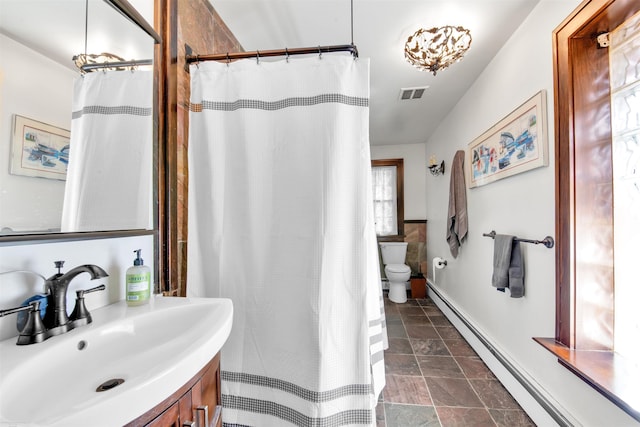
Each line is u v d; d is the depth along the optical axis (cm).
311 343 106
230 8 141
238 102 115
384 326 139
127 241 96
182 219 120
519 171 149
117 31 90
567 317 116
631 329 105
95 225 83
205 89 116
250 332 115
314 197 109
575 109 113
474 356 199
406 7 137
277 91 115
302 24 152
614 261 109
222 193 117
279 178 114
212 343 65
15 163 63
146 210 102
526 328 146
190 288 117
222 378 115
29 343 60
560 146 118
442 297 292
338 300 107
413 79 207
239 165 116
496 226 179
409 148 385
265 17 147
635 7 95
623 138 105
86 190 80
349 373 106
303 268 109
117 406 43
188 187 121
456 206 243
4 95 61
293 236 112
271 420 110
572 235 114
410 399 152
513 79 157
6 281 62
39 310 62
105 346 70
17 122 63
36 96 67
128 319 76
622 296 107
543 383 130
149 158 104
